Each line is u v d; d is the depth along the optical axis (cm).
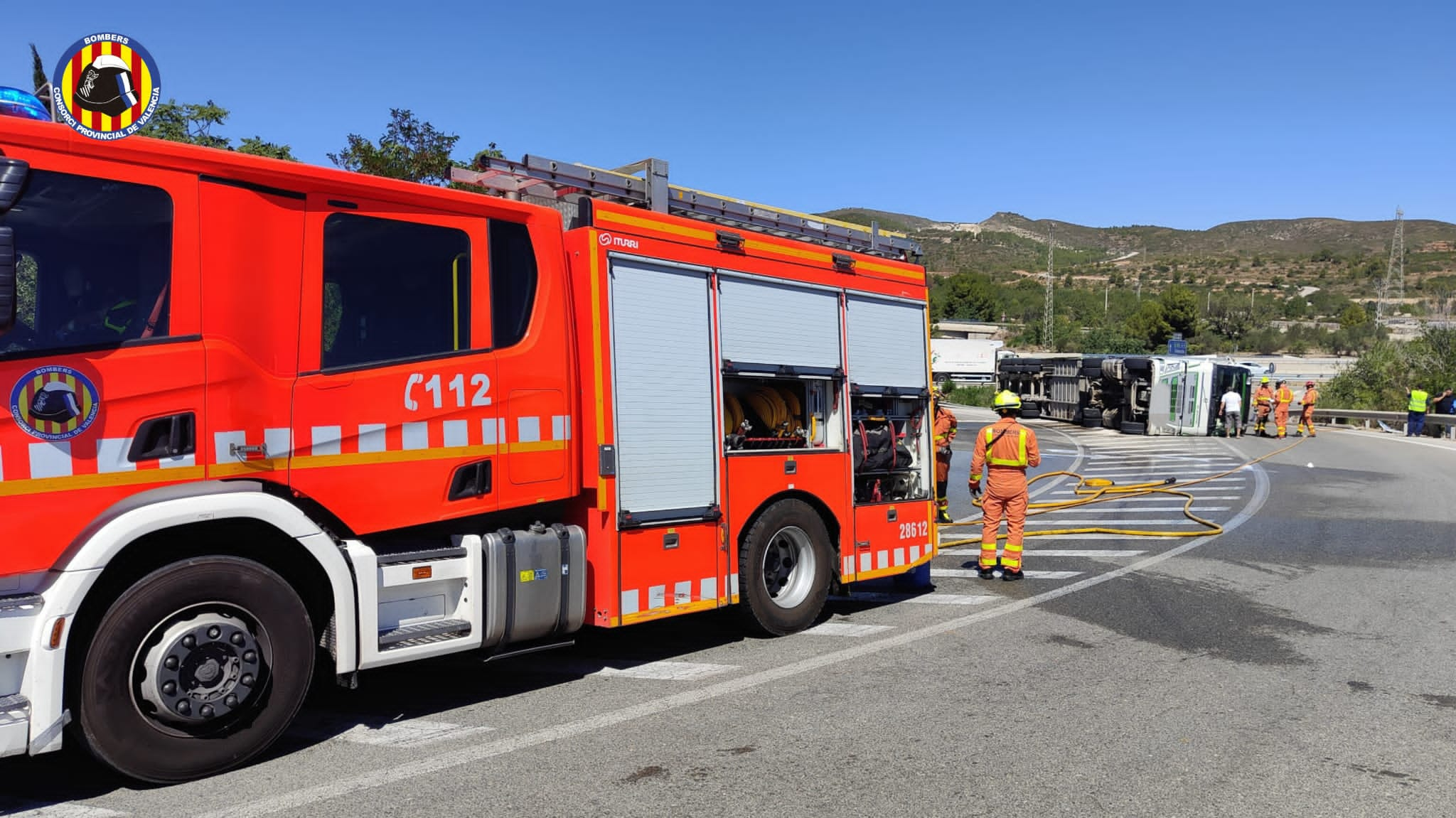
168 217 404
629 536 565
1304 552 1014
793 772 415
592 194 604
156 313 398
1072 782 405
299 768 419
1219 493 1558
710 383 620
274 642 417
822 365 707
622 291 571
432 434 483
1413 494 1529
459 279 502
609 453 555
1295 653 623
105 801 381
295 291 439
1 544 359
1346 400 3944
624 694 533
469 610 489
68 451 373
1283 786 402
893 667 590
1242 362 3562
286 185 439
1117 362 3086
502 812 371
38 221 373
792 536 683
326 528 453
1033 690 540
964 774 414
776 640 667
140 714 386
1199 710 504
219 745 404
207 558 400
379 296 469
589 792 393
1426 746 450
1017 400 891
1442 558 979
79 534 375
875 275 764
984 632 685
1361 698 526
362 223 465
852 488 730
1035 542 1112
